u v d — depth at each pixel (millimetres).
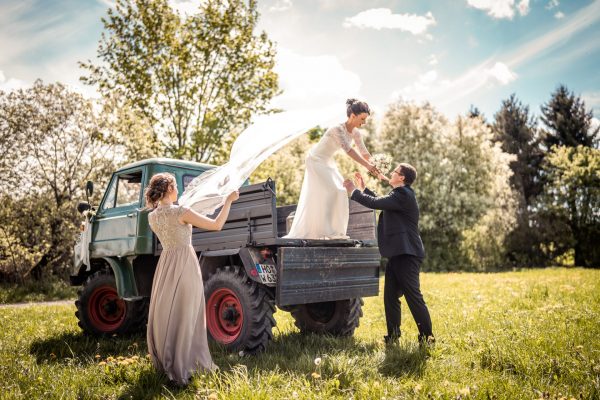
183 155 18516
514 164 40344
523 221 29594
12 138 13844
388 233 4828
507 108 42906
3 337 5750
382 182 28172
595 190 28406
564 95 40000
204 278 4957
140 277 5965
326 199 5082
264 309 4496
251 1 19688
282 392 3062
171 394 3150
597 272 15500
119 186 6418
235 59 19641
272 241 4406
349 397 3014
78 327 6719
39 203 13812
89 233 6504
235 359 4129
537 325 5266
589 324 5234
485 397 2955
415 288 4758
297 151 33656
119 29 18750
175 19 19156
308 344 4781
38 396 3244
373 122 33312
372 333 5660
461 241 28547
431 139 29344
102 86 18969
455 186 28844
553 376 3383
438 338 4766
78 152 14500
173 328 3678
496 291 9641
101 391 3346
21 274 14031
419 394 3029
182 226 3848
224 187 4020
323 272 4754
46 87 14219
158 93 19000
